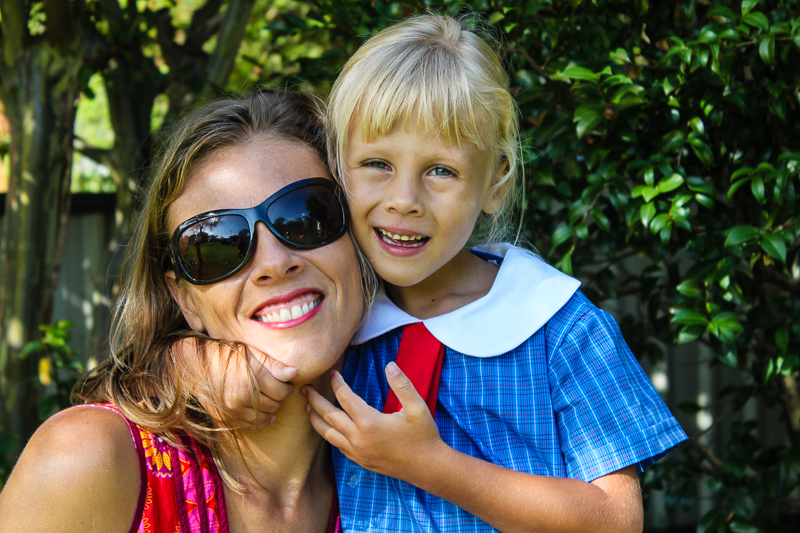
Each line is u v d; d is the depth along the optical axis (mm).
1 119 5273
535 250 2059
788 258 2078
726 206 2094
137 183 1864
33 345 2971
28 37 2986
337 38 2586
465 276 1488
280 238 1152
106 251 4438
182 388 1154
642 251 2258
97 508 1000
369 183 1288
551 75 2045
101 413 1093
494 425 1351
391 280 1329
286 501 1264
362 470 1334
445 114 1241
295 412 1232
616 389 1327
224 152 1210
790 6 1936
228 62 3330
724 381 3750
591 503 1229
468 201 1306
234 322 1179
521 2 2059
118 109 3430
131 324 1296
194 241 1168
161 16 3486
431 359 1364
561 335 1367
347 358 1455
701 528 2375
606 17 2113
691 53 1902
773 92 1891
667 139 1952
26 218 3008
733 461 2436
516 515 1195
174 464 1102
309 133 1309
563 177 2154
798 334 2051
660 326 2320
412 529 1285
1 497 1010
